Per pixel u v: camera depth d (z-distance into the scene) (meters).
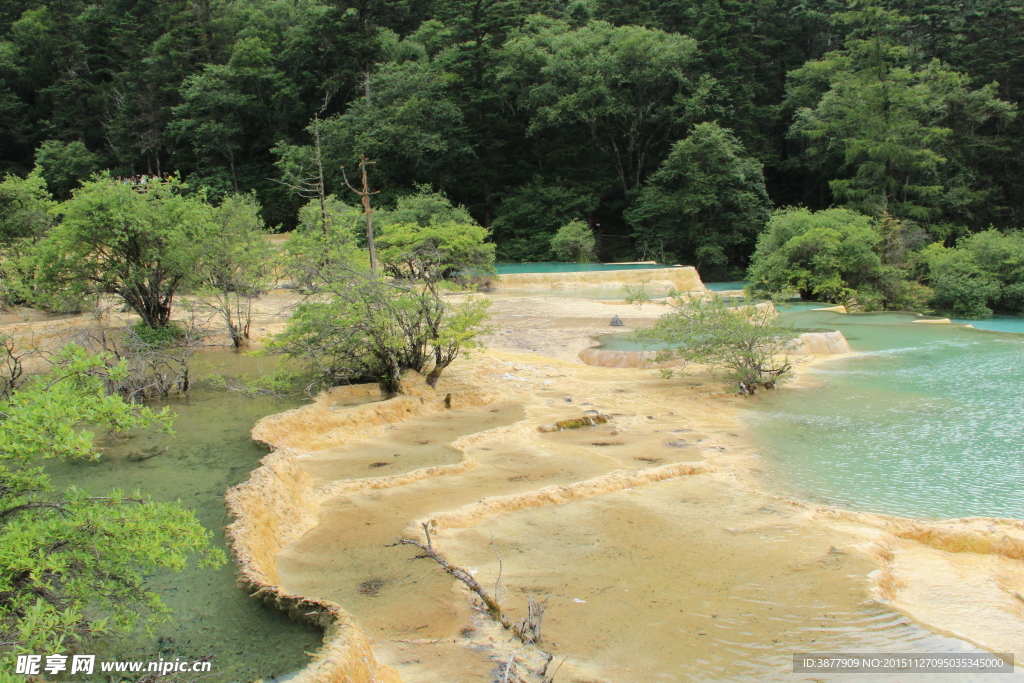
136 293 19.56
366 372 15.24
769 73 49.88
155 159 52.69
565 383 16.47
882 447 11.66
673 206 41.69
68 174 47.88
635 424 13.36
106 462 10.09
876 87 39.91
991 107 42.06
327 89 47.41
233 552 7.18
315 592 7.12
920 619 6.73
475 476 10.55
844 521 8.80
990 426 12.63
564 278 30.92
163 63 50.88
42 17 56.12
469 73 45.38
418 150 41.19
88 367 5.63
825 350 19.39
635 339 18.12
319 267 17.03
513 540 8.42
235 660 5.34
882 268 28.95
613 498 9.72
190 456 10.32
